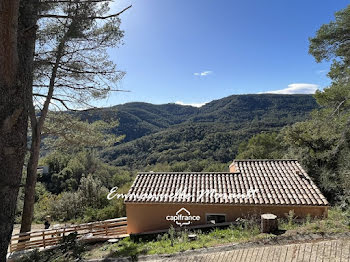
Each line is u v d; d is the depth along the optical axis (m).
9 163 3.48
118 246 9.20
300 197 10.46
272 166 13.19
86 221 15.41
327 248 5.28
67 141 11.95
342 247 5.24
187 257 6.18
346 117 14.30
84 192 18.48
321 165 17.86
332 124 14.25
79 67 9.60
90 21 7.49
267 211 10.46
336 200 13.57
